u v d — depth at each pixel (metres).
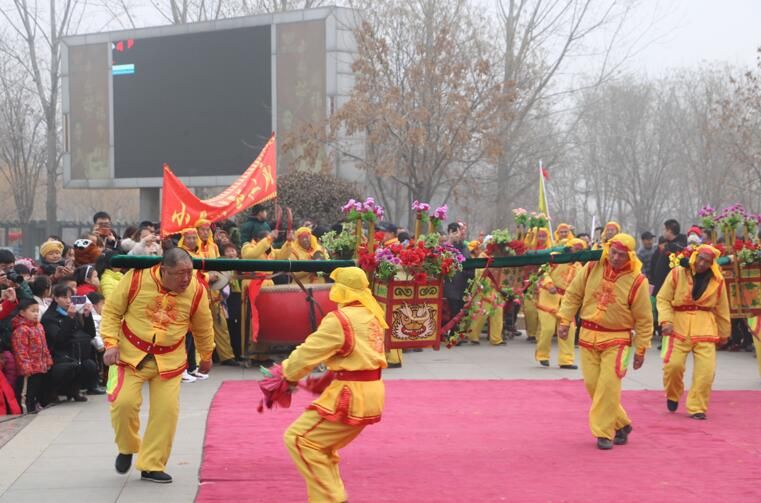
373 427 9.25
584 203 52.59
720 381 12.56
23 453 8.15
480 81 25.61
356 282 6.25
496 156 25.39
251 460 7.80
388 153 25.09
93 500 6.71
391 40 25.61
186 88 26.42
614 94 47.28
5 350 10.14
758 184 39.22
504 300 9.08
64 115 28.09
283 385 6.13
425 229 10.65
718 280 9.89
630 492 6.97
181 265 6.94
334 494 6.10
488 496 6.85
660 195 50.00
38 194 57.47
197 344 7.42
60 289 10.45
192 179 26.38
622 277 8.41
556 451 8.28
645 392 11.45
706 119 38.06
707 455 8.15
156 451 7.15
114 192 62.66
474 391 11.39
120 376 7.18
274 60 25.55
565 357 13.45
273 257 13.17
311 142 23.80
